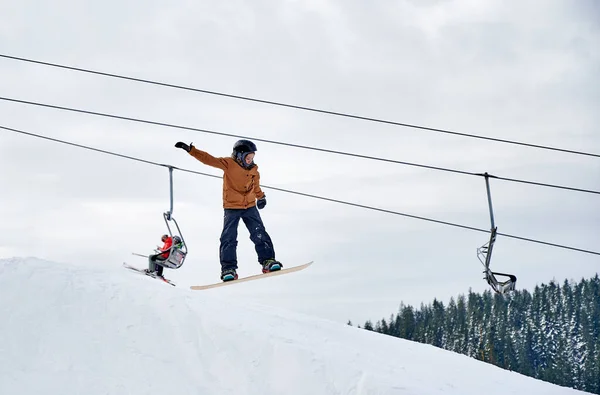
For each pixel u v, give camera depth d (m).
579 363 102.94
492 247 15.12
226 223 13.68
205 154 13.40
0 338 9.33
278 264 13.50
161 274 15.05
